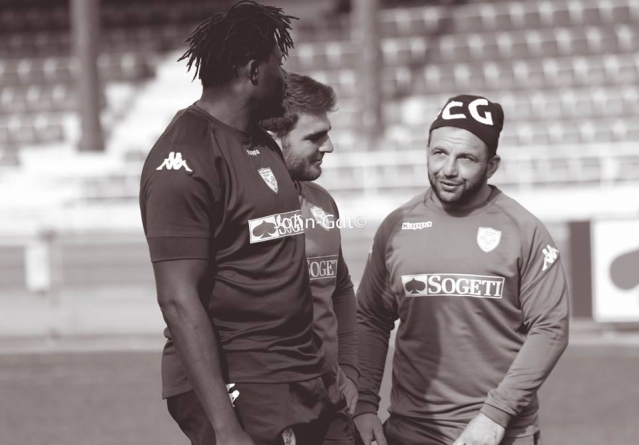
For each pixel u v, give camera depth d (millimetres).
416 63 73312
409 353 11047
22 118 73812
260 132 9453
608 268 34625
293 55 74500
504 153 58688
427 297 10836
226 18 8891
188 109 8992
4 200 57281
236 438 8352
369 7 64125
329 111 10797
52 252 39656
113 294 39406
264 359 8844
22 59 79625
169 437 22797
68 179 59844
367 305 11695
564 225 36312
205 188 8555
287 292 8953
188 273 8469
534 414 10805
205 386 8352
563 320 10531
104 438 22859
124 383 29688
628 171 53156
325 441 9844
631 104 66562
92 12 66875
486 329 10672
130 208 51000
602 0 75688
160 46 79062
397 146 62688
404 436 11062
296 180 10805
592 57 71250
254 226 8789
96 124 67125
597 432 22453
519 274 10648
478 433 10141
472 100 10594
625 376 28672
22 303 39688
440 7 77750
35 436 23234
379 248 11398
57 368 32562
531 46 73062
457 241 10758
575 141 62938
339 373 11000
